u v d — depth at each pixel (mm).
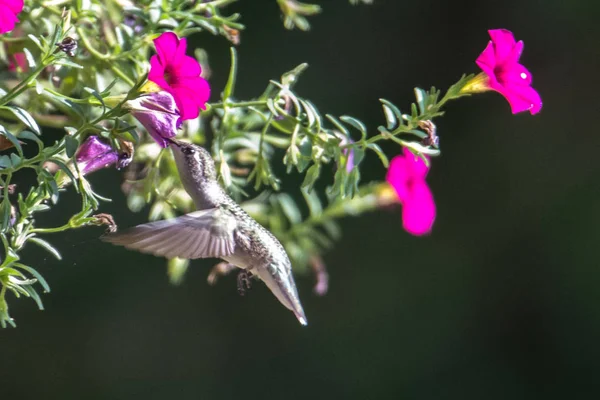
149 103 4957
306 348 11578
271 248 5699
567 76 12570
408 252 12016
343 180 5820
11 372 10383
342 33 11766
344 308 11758
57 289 10477
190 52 10617
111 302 10797
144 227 4602
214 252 4867
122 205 9602
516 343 12156
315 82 11531
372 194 7566
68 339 10586
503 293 12242
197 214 4980
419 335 11969
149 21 6062
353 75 11758
